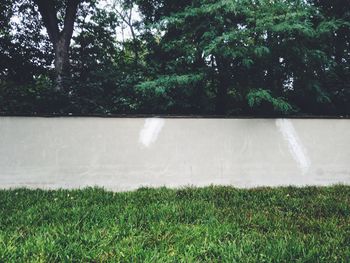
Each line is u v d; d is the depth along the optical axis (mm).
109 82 9914
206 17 8602
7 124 6508
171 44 9531
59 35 13414
